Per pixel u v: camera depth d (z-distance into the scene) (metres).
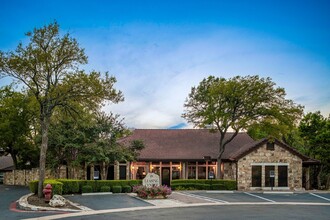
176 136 42.25
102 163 34.22
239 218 18.30
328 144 36.62
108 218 17.89
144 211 20.48
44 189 23.08
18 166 50.38
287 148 35.34
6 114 46.28
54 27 25.08
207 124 36.72
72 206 21.94
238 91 34.81
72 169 35.50
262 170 34.88
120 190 30.06
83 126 32.31
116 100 27.14
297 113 35.28
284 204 24.38
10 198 26.77
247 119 34.59
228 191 32.88
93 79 25.48
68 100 26.75
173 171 38.59
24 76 25.33
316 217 18.97
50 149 33.56
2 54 24.66
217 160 36.91
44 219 17.42
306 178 37.75
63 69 25.91
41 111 25.67
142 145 35.31
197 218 18.12
